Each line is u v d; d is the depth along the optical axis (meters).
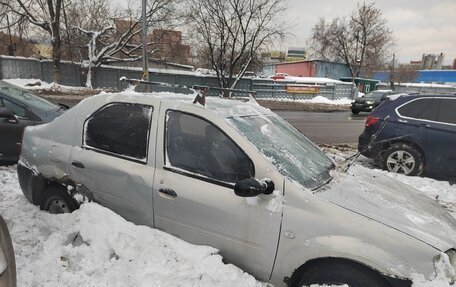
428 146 6.57
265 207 2.52
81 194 3.36
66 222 3.23
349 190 2.71
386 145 6.98
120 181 3.09
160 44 30.03
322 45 53.25
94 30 28.84
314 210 2.44
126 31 29.05
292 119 18.30
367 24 48.06
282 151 2.88
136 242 2.88
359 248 2.28
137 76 29.33
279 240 2.48
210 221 2.70
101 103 3.41
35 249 3.15
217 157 2.79
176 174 2.88
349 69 54.09
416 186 5.99
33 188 3.74
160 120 3.03
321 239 2.37
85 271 2.80
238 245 2.63
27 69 27.52
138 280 2.59
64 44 28.03
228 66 29.61
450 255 2.31
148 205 2.97
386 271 2.21
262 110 3.54
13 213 3.79
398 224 2.39
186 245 2.77
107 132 3.31
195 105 2.98
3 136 5.88
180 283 2.55
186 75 29.59
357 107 23.70
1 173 5.45
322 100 32.66
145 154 3.05
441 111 6.57
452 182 6.55
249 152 2.68
